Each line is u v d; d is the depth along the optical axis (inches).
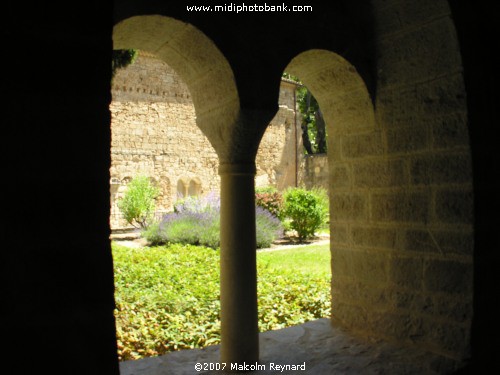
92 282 60.8
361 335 131.4
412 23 115.1
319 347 123.3
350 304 136.7
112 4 63.0
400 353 117.3
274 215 528.7
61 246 59.2
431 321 115.5
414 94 117.7
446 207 112.2
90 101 61.3
